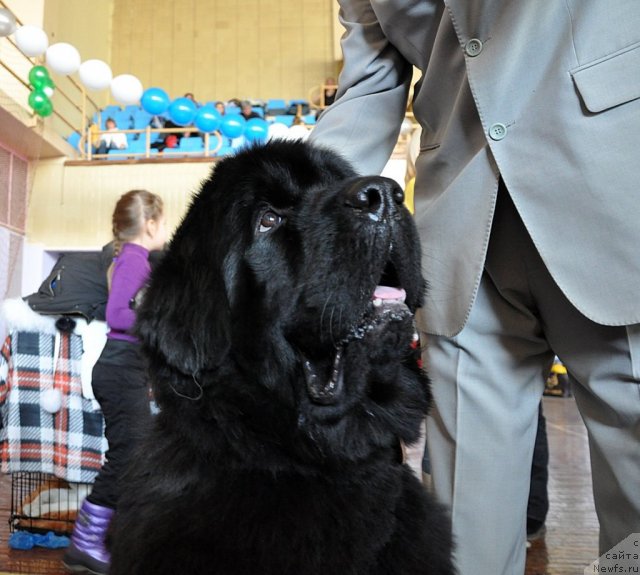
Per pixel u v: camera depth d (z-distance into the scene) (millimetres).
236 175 1517
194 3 15219
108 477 2697
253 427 1365
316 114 13062
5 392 3223
